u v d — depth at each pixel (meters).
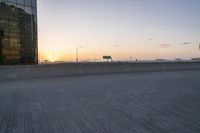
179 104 6.43
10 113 5.46
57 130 4.20
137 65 20.39
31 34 25.86
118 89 9.35
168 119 4.89
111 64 18.77
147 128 4.28
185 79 13.52
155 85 10.66
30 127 4.38
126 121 4.75
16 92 8.63
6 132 4.10
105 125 4.48
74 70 16.56
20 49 24.67
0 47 22.73
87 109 5.84
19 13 24.59
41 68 14.89
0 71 12.98
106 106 6.18
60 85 10.70
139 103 6.57
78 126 4.42
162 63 22.36
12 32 23.92
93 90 9.09
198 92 8.59
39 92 8.60
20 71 13.87
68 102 6.73
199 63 25.92
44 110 5.75
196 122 4.67
